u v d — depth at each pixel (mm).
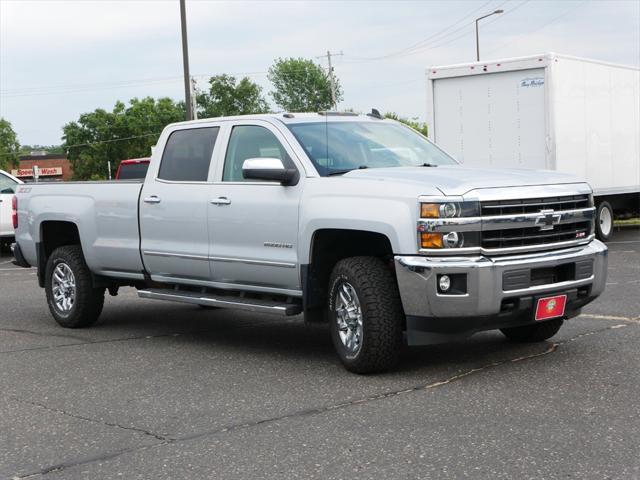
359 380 6527
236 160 7840
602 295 10406
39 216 9750
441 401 5805
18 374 7258
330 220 6773
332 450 4902
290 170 7199
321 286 7156
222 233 7785
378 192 6527
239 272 7695
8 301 12102
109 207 8953
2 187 20391
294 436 5195
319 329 9078
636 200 20016
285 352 7801
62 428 5609
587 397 5750
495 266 6207
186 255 8133
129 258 8789
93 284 9320
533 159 16375
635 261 14102
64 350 8258
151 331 9203
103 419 5773
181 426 5531
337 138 7559
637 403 5566
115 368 7359
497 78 16641
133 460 4914
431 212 6195
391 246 6430
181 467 4762
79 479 4664
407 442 4973
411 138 8141
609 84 18156
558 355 7062
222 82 104875
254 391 6340
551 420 5270
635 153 19328
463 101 17047
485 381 6297
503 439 4945
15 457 5074
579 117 16953
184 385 6637
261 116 7777
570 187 6793
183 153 8359
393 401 5867
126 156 109750
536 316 6480
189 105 34594
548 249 6586
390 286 6520
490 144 16828
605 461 4527
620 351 7133
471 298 6160
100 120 110188
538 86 16188
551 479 4312
